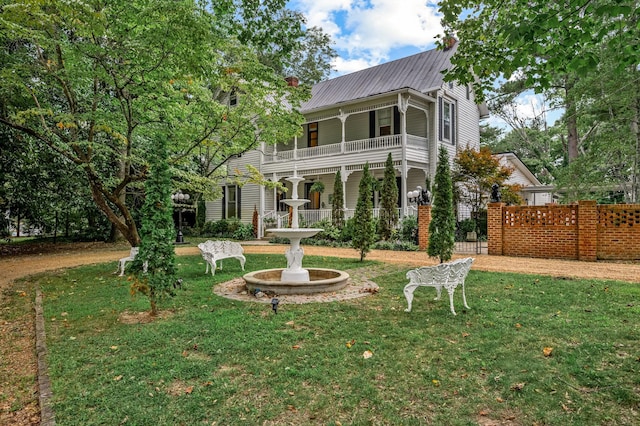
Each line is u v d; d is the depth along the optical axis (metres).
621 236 10.27
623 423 2.62
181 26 7.21
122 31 7.92
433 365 3.60
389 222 15.95
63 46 8.15
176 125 10.63
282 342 4.27
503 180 17.45
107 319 5.39
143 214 5.34
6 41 10.70
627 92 14.52
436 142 18.36
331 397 3.07
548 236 11.30
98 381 3.44
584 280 7.34
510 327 4.60
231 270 9.74
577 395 2.98
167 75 8.77
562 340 4.12
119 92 8.80
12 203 16.19
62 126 8.59
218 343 4.25
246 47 9.41
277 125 11.54
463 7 5.69
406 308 5.66
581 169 17.53
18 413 3.05
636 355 3.66
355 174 21.02
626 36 3.96
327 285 6.88
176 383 3.38
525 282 7.30
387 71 21.00
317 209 20.83
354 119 21.00
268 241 19.89
